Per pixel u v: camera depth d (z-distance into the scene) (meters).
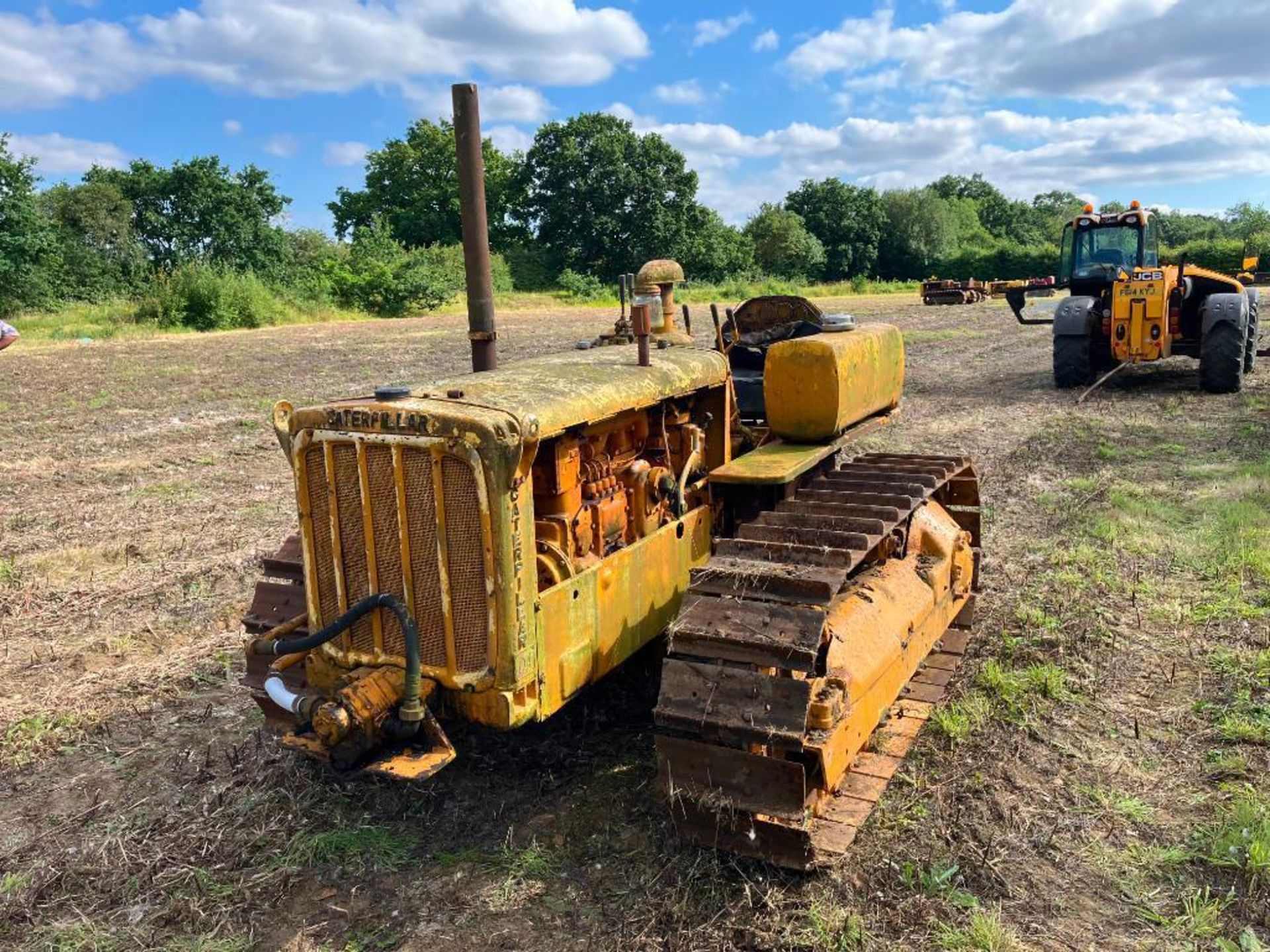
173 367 18.17
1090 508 7.31
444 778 3.89
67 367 18.36
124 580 6.44
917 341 20.64
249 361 19.09
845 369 4.55
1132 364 14.56
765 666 3.17
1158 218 14.09
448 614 3.20
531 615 3.21
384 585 3.32
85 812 3.81
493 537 3.09
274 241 51.19
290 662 3.62
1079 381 13.13
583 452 3.80
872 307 33.00
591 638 3.57
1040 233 94.56
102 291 41.16
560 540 3.59
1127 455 9.13
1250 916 3.05
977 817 3.57
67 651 5.35
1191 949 2.93
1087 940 2.97
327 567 3.45
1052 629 5.15
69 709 4.63
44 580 6.47
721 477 4.16
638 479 4.04
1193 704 4.35
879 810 3.63
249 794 3.85
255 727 4.43
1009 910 3.10
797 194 69.50
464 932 3.07
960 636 4.91
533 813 3.65
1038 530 6.91
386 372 17.05
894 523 3.91
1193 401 11.91
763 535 3.77
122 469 9.71
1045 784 3.79
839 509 4.05
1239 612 5.24
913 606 4.10
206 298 30.25
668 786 3.26
